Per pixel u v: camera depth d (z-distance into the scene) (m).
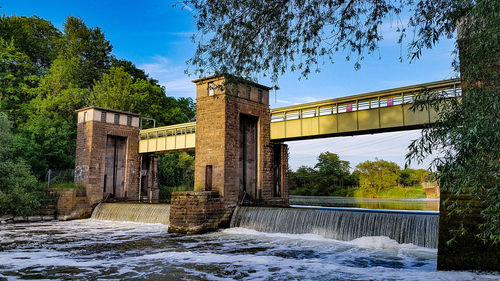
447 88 20.69
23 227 26.42
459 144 6.91
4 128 32.28
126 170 37.31
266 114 29.45
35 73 54.69
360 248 17.02
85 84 59.03
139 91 58.38
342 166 97.06
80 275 12.30
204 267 13.47
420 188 85.88
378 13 10.45
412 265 13.48
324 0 10.52
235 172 25.94
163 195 51.78
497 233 7.75
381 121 23.75
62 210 31.91
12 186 30.02
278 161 30.59
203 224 22.95
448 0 8.55
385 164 90.75
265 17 10.95
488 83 7.27
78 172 34.91
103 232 23.59
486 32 7.22
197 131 27.20
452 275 10.91
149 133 38.00
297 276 12.02
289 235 21.11
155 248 17.66
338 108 26.00
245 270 12.95
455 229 11.57
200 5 10.70
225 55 11.37
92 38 63.66
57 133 43.72
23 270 13.05
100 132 35.03
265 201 28.59
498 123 6.32
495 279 10.09
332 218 19.97
